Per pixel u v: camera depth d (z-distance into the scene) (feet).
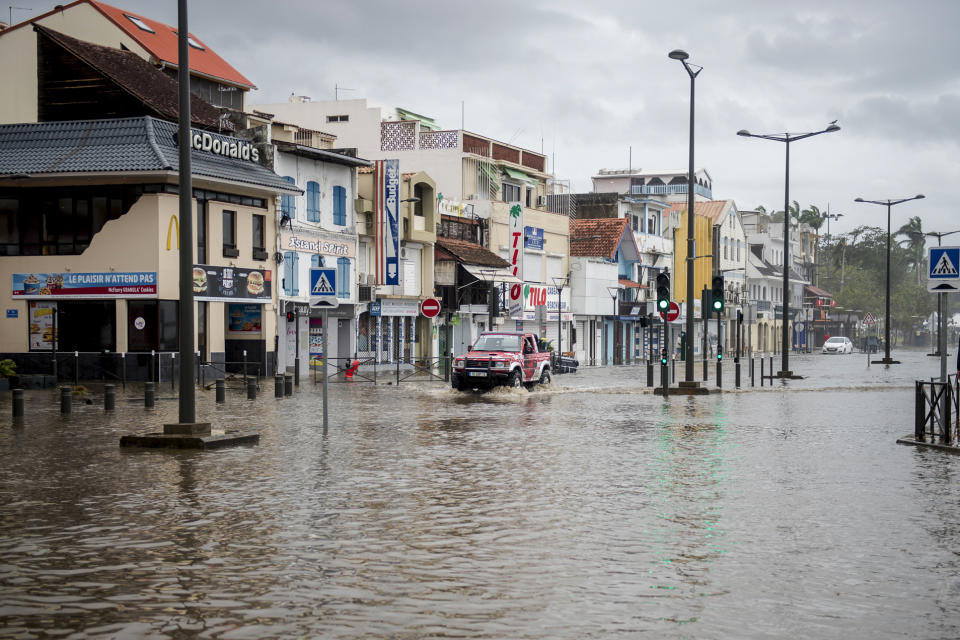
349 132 196.03
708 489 40.16
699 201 333.01
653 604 23.08
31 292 116.67
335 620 21.66
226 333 132.16
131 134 115.03
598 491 39.55
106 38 145.59
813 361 243.40
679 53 105.60
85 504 35.96
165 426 54.13
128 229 113.29
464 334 185.37
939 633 21.07
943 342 59.93
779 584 25.00
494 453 51.85
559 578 25.46
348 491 39.14
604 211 253.03
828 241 469.98
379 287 158.10
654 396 101.91
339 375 139.54
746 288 341.41
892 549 29.12
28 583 24.80
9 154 115.14
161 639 20.35
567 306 222.89
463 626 21.22
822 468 46.60
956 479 43.19
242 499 37.11
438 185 189.98
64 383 110.11
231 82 155.63
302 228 140.26
